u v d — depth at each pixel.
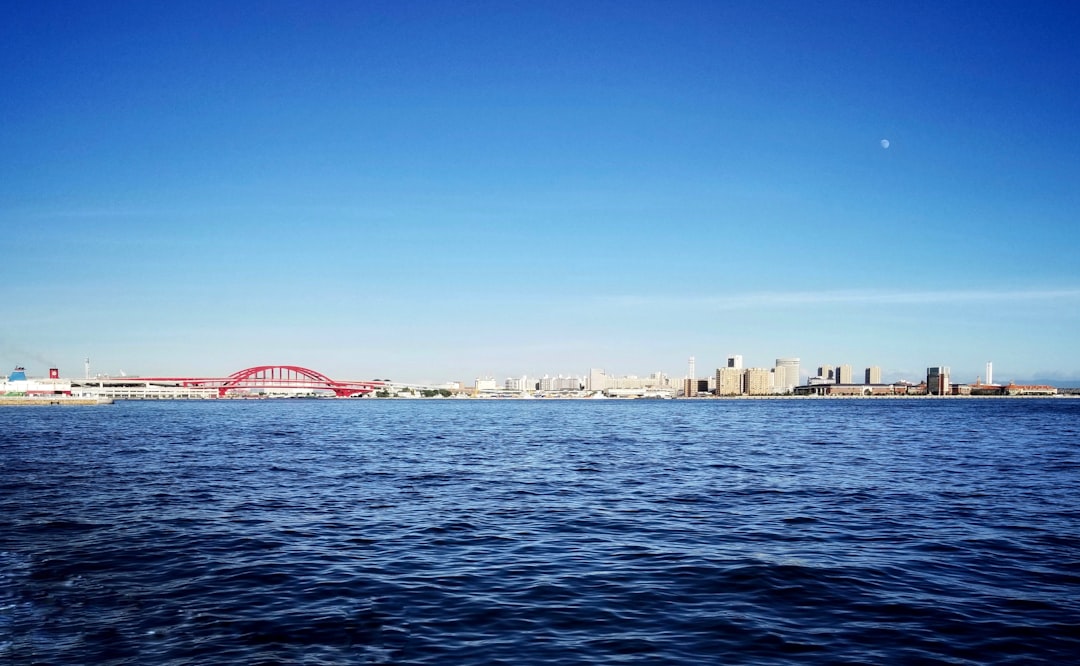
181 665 12.47
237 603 16.00
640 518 26.38
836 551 20.73
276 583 17.59
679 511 27.89
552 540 22.48
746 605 15.62
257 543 22.20
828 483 36.12
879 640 13.44
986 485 35.06
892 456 51.34
